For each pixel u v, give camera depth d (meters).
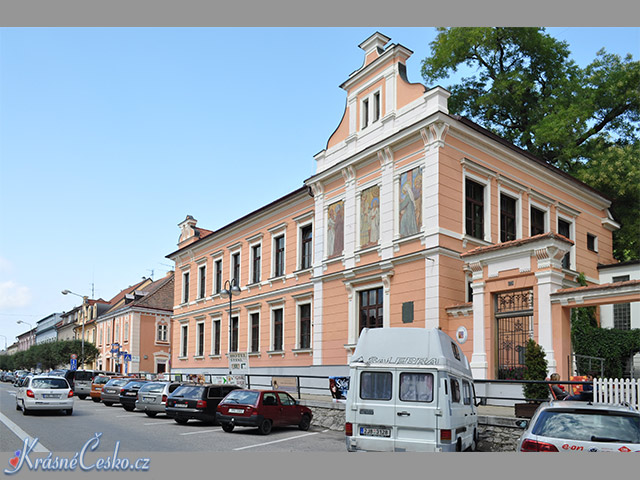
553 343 17.33
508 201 25.84
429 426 11.64
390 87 25.56
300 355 29.44
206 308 39.75
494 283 19.36
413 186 23.58
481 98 37.62
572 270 28.30
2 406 26.88
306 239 30.61
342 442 15.90
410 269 23.12
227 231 37.78
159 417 22.84
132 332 59.00
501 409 17.56
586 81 37.22
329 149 28.89
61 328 94.88
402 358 12.27
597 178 32.91
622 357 24.75
